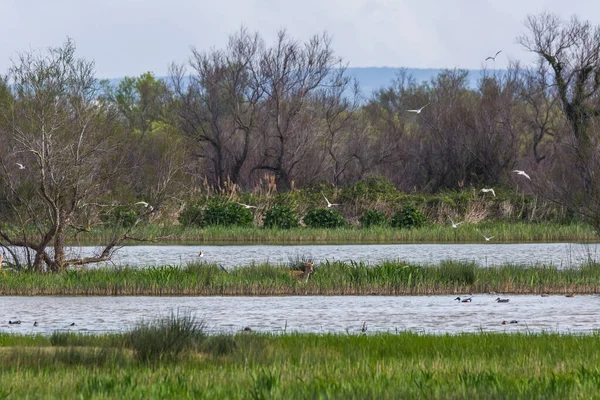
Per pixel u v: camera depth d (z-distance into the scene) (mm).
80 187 104500
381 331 70875
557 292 99875
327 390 40031
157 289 97125
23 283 96438
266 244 162750
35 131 102125
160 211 171875
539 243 168000
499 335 62125
